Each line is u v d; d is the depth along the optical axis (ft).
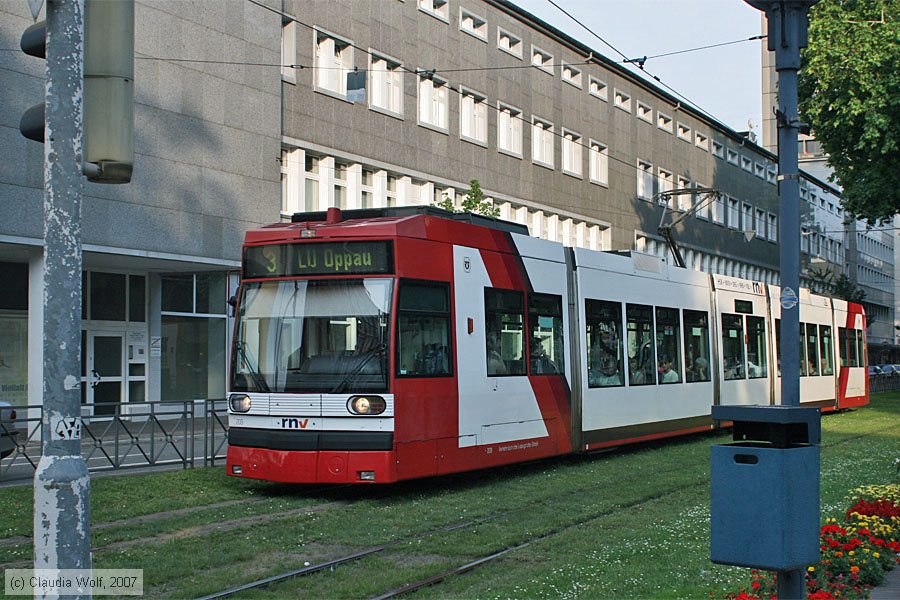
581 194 142.82
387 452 39.37
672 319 65.51
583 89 144.66
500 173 123.24
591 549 31.09
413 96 107.96
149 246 76.07
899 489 37.50
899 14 94.07
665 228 101.86
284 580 26.55
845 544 26.43
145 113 76.23
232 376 42.29
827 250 278.05
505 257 48.32
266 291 42.50
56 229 14.58
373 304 40.52
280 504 39.47
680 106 175.94
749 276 211.61
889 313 393.29
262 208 86.89
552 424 51.19
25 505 37.27
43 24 15.57
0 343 74.08
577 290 54.60
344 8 98.22
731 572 26.91
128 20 15.65
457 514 37.70
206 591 24.97
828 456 59.52
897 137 95.96
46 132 14.78
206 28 81.82
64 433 14.49
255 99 86.58
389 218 42.47
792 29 27.91
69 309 14.57
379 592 25.44
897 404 125.29
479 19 120.06
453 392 43.21
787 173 27.84
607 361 57.00
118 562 27.89
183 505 38.88
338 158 97.40
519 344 48.85
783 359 27.43
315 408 40.24
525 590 25.20
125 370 83.56
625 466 54.49
